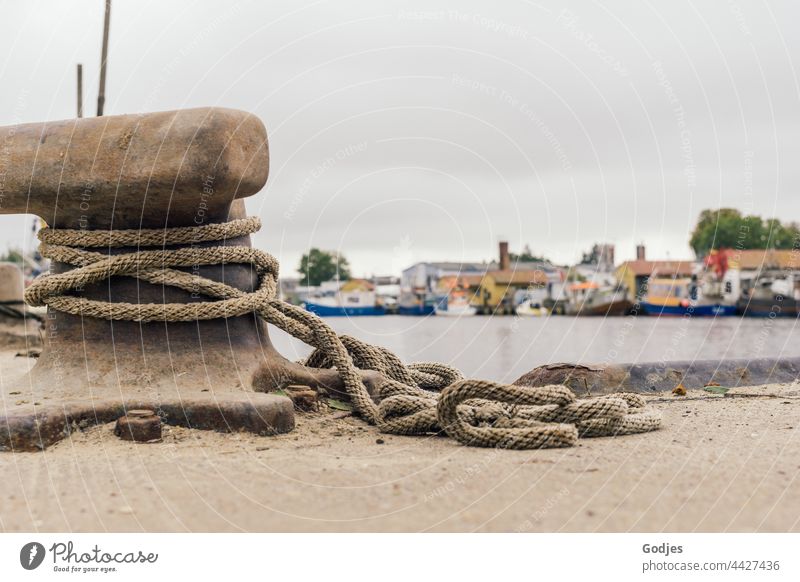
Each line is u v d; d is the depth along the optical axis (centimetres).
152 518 375
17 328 1244
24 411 498
